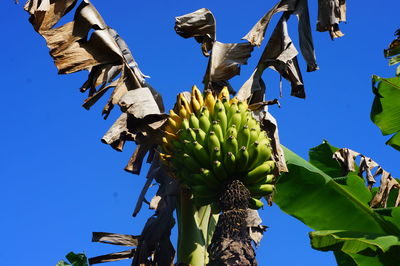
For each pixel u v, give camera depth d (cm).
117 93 593
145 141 597
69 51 602
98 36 609
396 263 646
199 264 563
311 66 638
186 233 575
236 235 475
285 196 672
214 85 630
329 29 650
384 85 719
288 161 655
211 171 511
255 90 597
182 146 529
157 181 644
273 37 627
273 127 566
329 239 615
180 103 561
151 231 619
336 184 662
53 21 605
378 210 654
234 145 505
